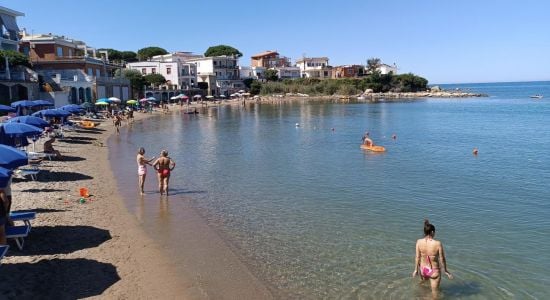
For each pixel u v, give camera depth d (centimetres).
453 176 2580
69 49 8131
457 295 1137
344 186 2333
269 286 1181
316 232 1605
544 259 1360
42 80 6312
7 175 1021
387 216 1800
